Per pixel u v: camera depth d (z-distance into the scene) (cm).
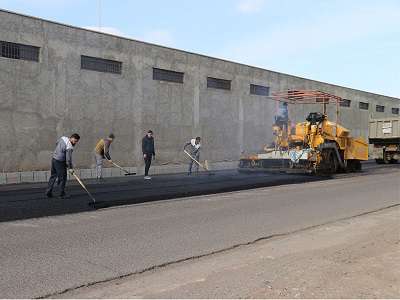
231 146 2130
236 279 453
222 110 2089
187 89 1917
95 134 1576
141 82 1728
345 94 3031
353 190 1202
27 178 1367
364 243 612
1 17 1323
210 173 1612
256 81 2275
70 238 616
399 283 439
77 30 1517
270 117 2344
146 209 859
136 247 576
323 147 1582
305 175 1570
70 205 876
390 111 3584
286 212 853
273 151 1593
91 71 1561
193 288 427
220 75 2075
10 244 580
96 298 402
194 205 911
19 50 1377
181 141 1895
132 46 1694
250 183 1287
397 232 684
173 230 678
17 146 1368
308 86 2666
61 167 966
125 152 1672
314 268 491
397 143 2527
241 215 811
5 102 1339
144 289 425
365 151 1881
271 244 609
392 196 1095
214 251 566
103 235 637
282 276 462
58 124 1468
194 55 1947
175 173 1725
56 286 429
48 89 1441
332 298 398
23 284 433
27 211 808
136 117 1709
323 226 734
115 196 1002
